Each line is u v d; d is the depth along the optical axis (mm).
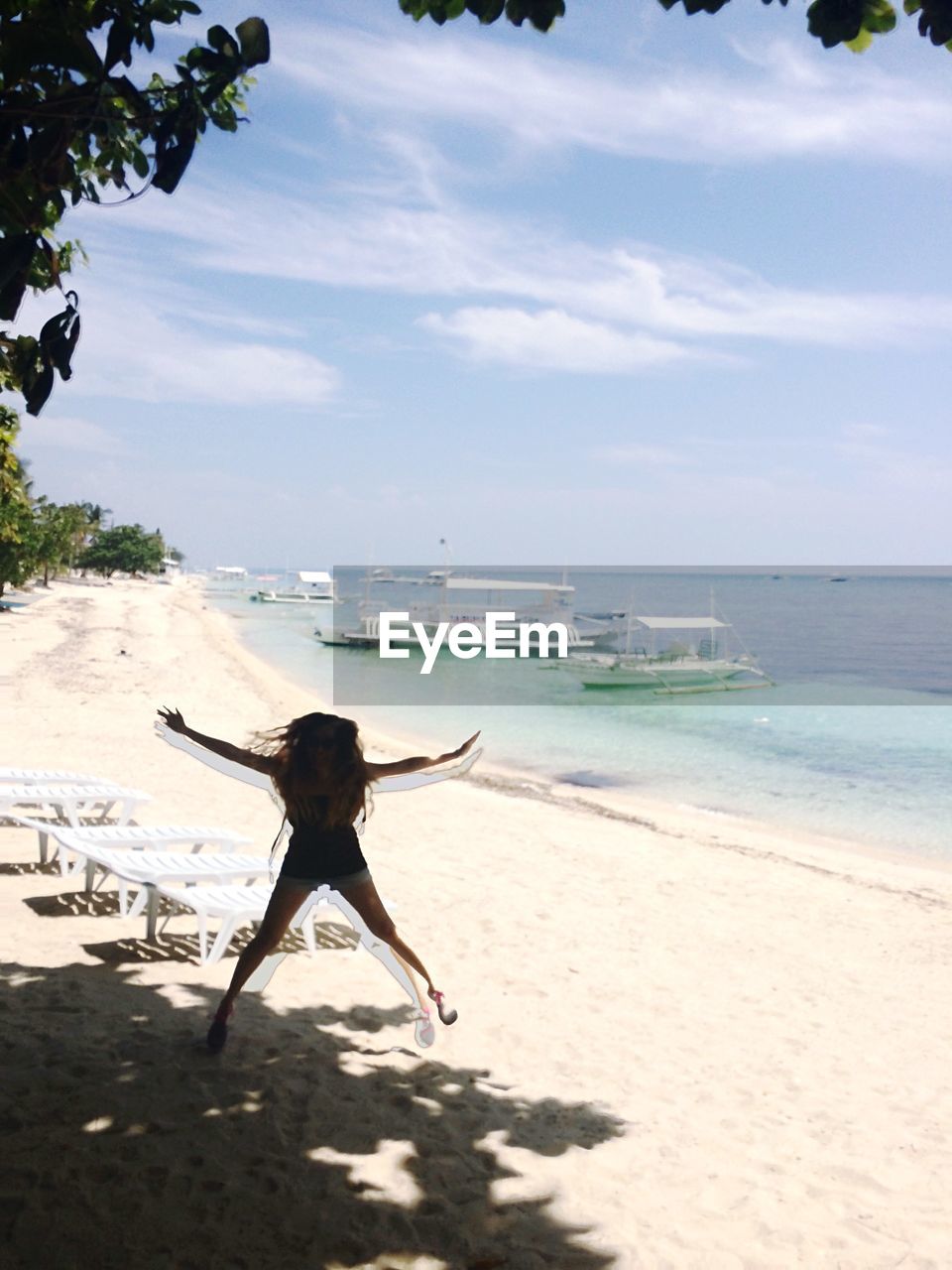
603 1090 5262
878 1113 5293
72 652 38000
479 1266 3580
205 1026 5395
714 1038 6211
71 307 3426
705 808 17641
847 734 29109
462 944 7656
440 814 13711
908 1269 3836
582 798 17641
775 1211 4191
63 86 3176
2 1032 5035
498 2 3686
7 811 9617
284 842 10672
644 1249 3826
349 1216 3803
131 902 7680
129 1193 3766
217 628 71312
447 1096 4938
